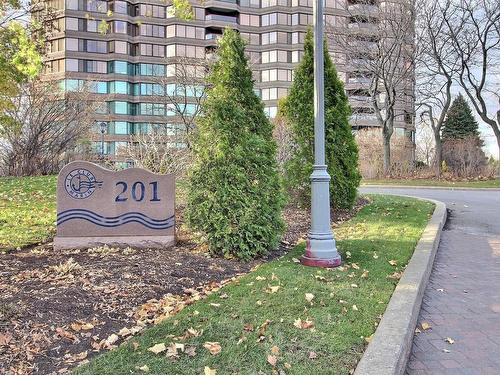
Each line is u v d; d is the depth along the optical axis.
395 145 33.69
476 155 33.66
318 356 3.34
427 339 4.08
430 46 26.69
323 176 6.00
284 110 11.84
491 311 4.81
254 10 60.47
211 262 5.95
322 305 4.37
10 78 12.45
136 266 5.42
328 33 28.86
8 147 18.56
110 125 53.16
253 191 6.24
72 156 20.05
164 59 56.81
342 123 10.98
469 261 7.12
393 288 4.98
